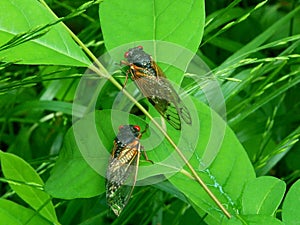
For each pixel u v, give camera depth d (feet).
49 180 1.06
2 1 1.01
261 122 1.55
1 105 1.70
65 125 1.61
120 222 1.33
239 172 1.09
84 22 1.85
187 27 1.07
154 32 1.07
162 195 1.46
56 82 1.63
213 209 1.06
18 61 1.01
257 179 1.04
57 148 1.63
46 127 1.71
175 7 1.08
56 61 1.03
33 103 1.53
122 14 1.08
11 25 1.02
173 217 1.49
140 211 1.52
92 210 1.49
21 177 1.16
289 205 1.00
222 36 1.85
